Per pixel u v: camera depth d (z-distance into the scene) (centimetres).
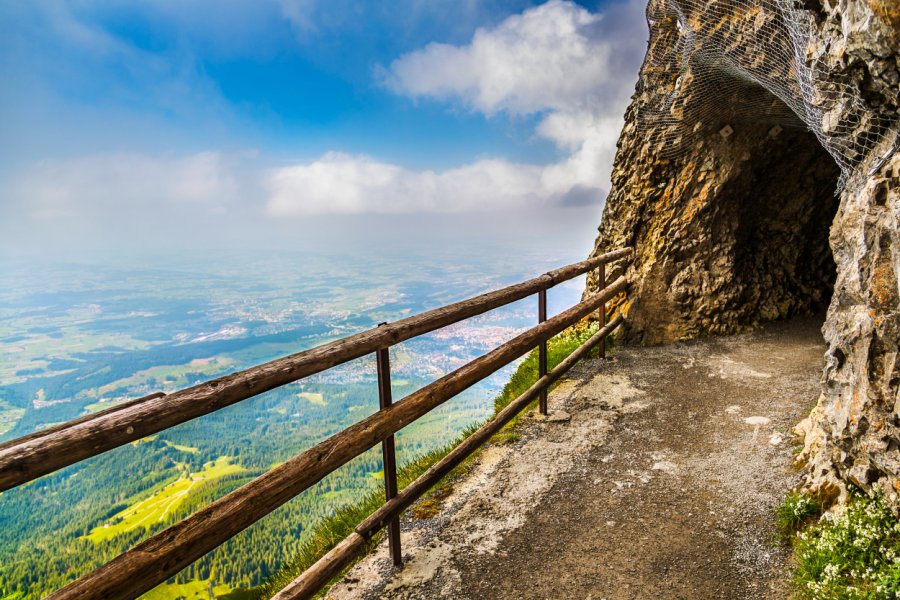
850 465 319
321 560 270
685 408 540
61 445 156
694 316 768
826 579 273
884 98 285
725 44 510
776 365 649
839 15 284
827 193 827
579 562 324
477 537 355
